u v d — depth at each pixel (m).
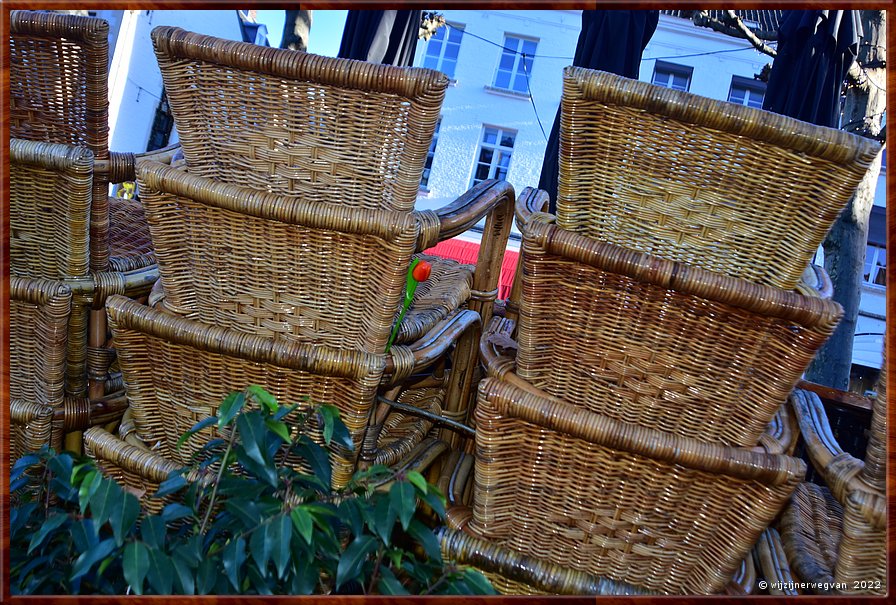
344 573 0.94
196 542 0.97
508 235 1.76
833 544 1.28
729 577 1.19
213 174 1.26
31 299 1.38
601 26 2.95
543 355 1.20
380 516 0.95
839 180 1.00
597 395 1.20
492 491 1.23
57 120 1.39
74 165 1.34
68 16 1.27
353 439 1.28
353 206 1.22
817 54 2.94
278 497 1.13
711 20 3.52
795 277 1.08
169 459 1.38
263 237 1.25
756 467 1.10
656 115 1.04
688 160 1.07
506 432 1.20
